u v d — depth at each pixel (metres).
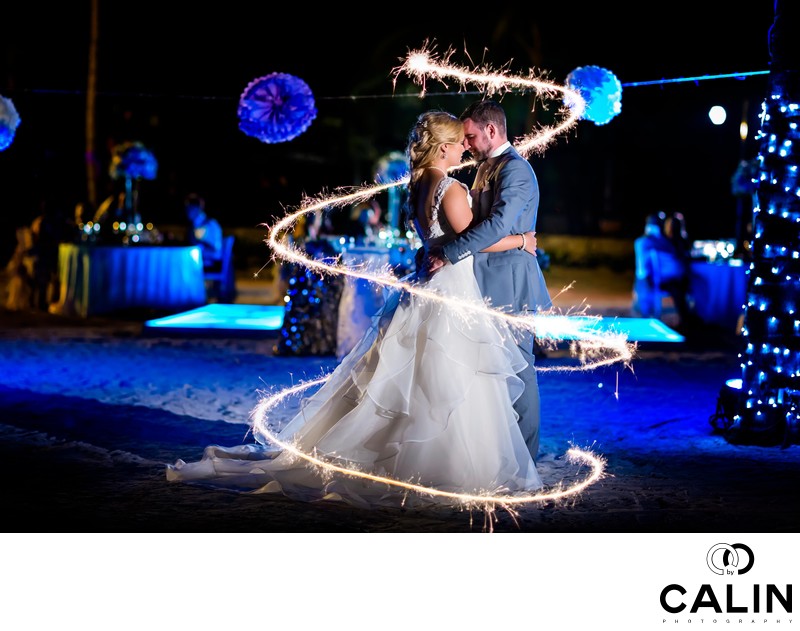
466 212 5.71
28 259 14.85
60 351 10.87
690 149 28.05
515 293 5.95
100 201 22.28
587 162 28.56
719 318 13.96
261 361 10.41
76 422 7.44
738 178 15.41
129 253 14.46
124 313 14.45
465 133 6.01
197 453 6.60
